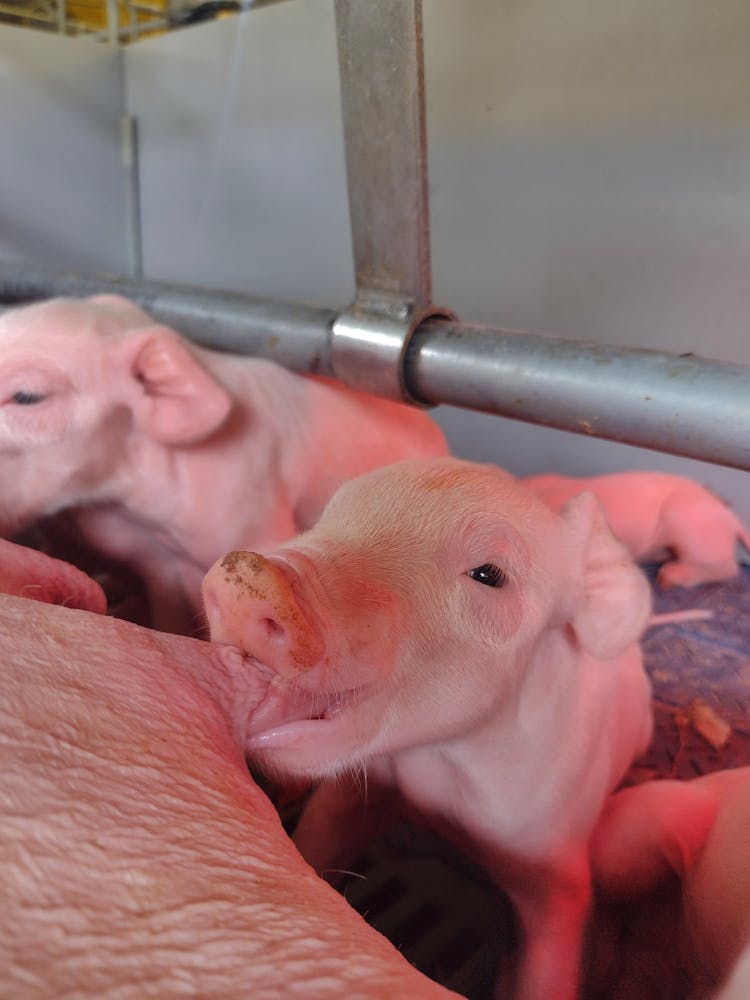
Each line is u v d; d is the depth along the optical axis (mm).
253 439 390
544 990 246
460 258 534
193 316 351
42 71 638
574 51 463
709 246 446
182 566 403
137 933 78
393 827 300
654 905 264
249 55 605
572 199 484
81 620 136
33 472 341
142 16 866
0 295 442
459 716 221
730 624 421
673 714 353
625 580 258
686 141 441
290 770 191
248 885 90
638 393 212
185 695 130
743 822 241
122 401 347
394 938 252
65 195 670
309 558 199
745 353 446
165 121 669
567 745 263
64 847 86
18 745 99
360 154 258
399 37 238
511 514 240
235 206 647
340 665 187
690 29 427
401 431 445
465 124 512
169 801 101
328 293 614
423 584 214
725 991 133
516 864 263
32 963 72
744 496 501
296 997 74
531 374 233
